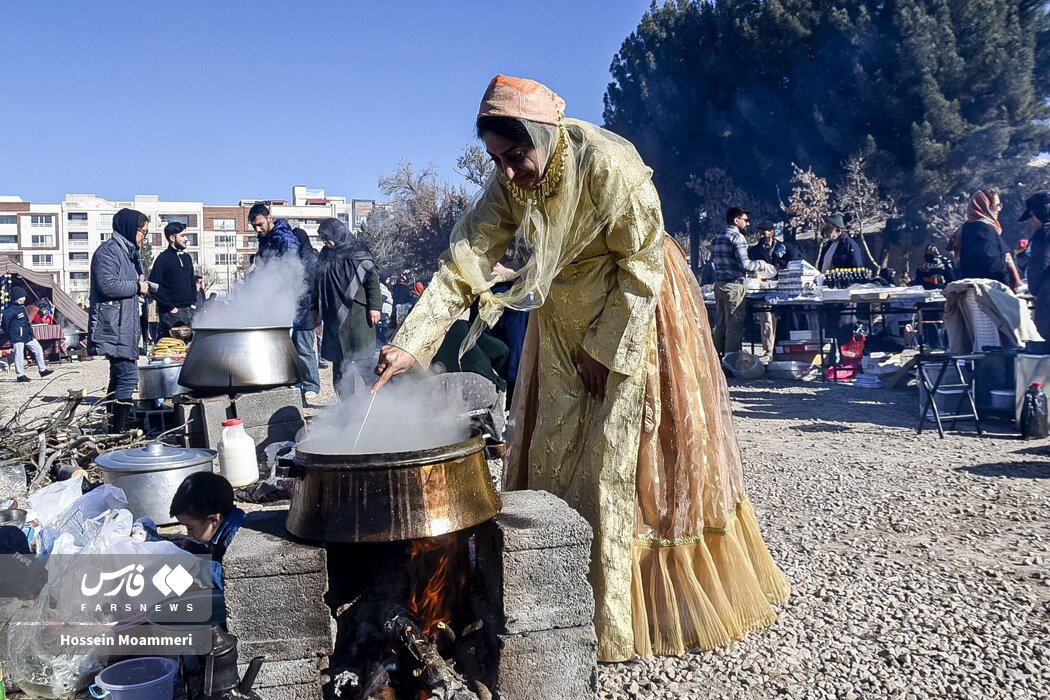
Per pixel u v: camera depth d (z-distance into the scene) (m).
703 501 3.23
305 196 127.44
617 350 3.02
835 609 3.60
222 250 118.62
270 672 2.48
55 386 13.46
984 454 6.66
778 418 8.52
